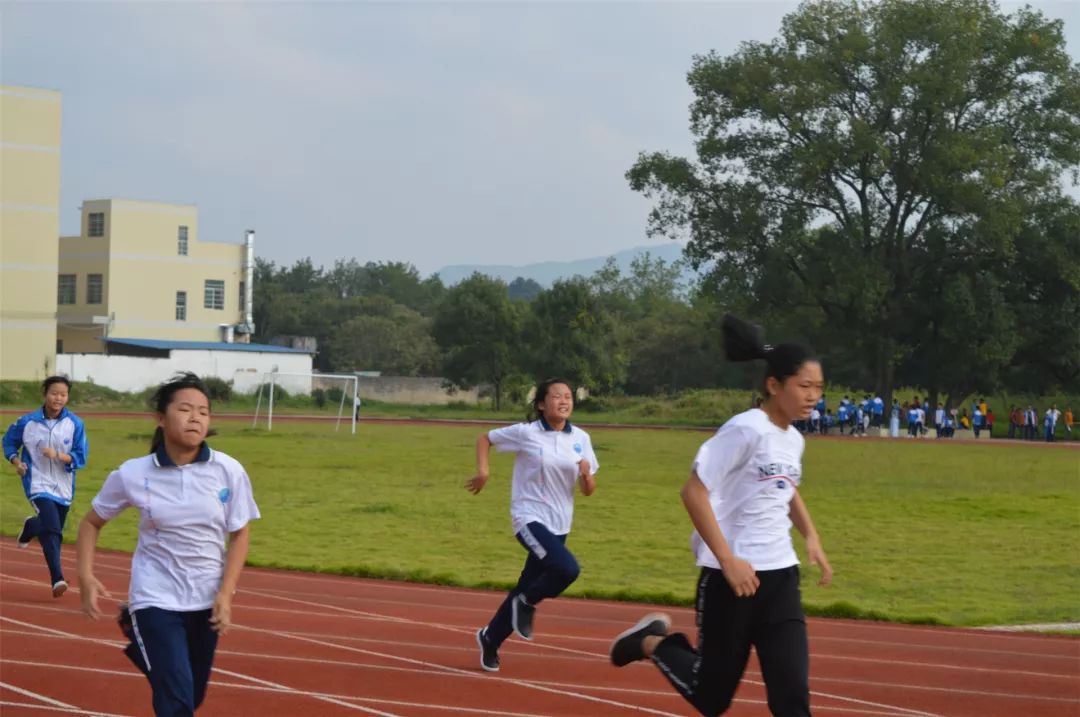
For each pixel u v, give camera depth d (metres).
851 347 59.28
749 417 5.25
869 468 32.12
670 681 5.48
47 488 11.05
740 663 5.27
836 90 54.47
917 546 17.27
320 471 28.03
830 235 57.44
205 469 5.30
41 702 7.34
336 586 13.31
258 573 14.20
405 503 21.75
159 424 5.40
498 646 8.45
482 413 67.69
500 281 73.31
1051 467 33.19
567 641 9.86
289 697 7.52
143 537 5.30
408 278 151.00
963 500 23.67
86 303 76.12
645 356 84.69
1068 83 55.31
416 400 78.69
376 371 94.69
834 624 11.55
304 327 104.12
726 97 57.59
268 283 109.56
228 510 5.35
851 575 14.66
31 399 61.78
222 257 79.56
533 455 8.55
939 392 63.31
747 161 57.88
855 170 55.84
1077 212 56.00
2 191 64.12
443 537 17.61
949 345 57.06
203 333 78.75
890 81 54.28
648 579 14.08
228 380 72.19
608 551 16.36
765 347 5.39
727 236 56.84
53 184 65.56
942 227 57.47
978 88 55.97
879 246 57.03
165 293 77.19
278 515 19.78
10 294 64.38
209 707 7.21
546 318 70.69
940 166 53.34
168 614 5.20
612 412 68.00
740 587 4.95
